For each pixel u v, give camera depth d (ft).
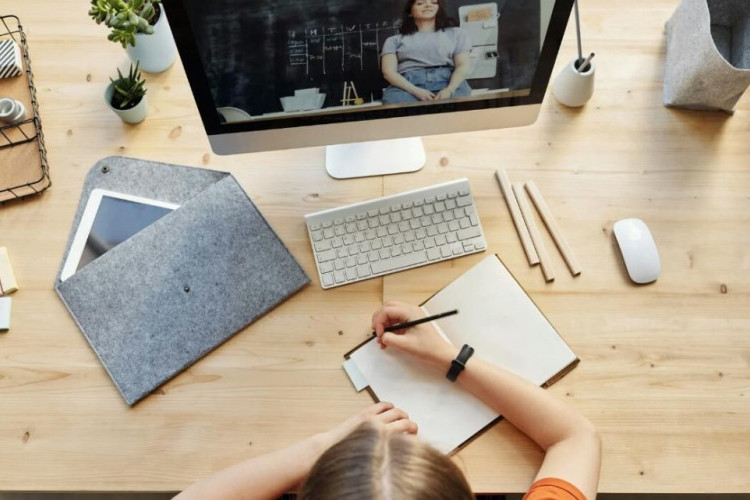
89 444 2.74
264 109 2.72
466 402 2.77
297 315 2.97
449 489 1.78
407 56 2.59
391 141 3.31
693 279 3.01
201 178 3.27
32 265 3.09
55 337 2.93
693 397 2.78
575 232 3.11
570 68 3.23
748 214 3.15
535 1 2.44
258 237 3.09
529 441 2.70
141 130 3.38
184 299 2.97
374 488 1.72
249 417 2.79
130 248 3.05
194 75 2.53
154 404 2.81
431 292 3.01
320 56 2.55
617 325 2.92
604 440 2.71
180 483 2.69
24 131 3.34
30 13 3.65
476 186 3.23
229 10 2.34
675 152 3.28
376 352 2.88
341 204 3.21
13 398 2.82
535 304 2.95
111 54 3.54
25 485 2.69
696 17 3.14
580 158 3.28
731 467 2.66
